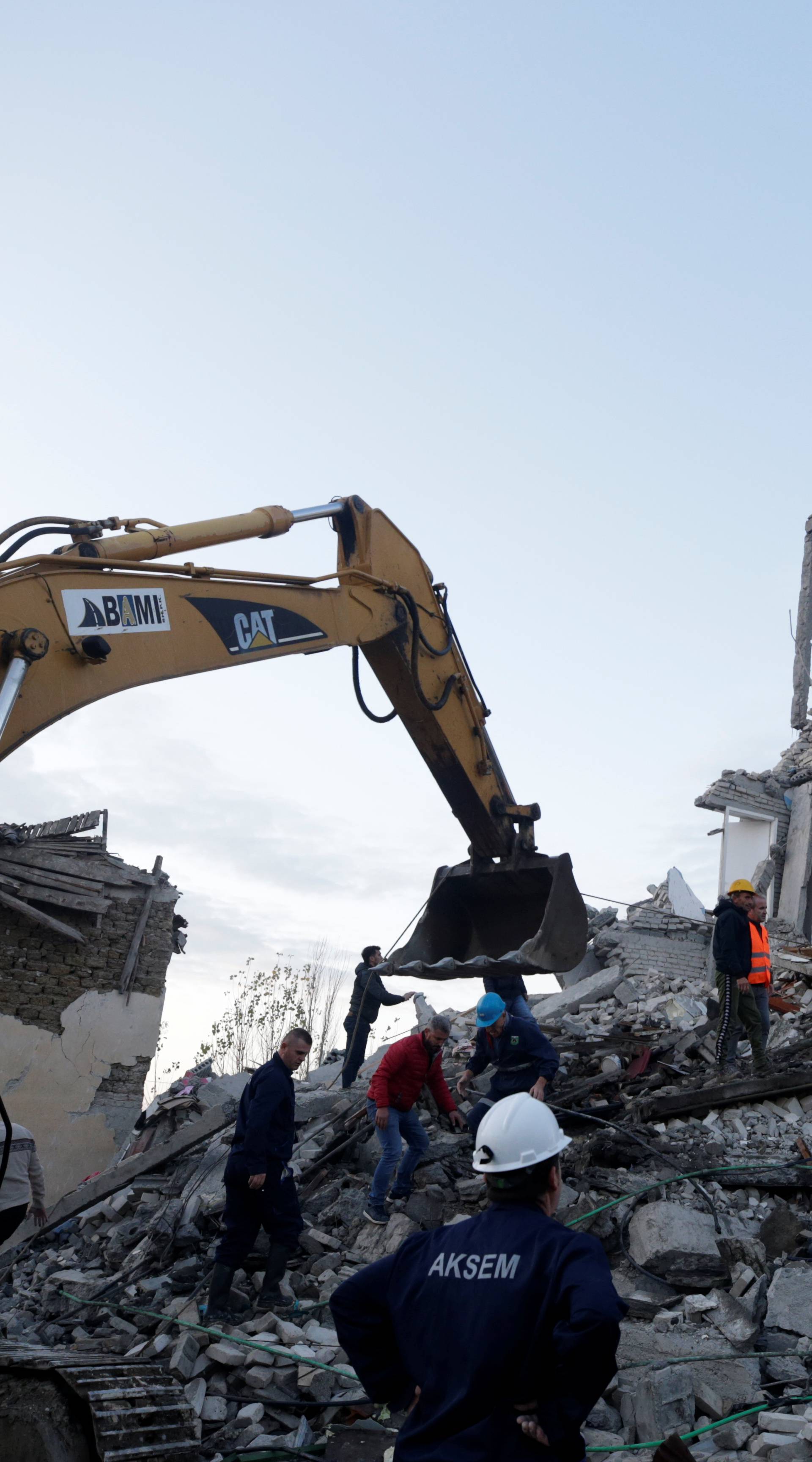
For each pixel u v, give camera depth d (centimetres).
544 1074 701
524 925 761
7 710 442
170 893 1557
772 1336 542
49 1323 683
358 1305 251
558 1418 214
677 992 1252
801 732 1892
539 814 761
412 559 737
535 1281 229
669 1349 526
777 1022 1074
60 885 1453
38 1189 661
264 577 607
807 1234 618
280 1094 627
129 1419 429
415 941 753
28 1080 1395
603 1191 687
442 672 738
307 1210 762
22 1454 414
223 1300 610
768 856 1816
